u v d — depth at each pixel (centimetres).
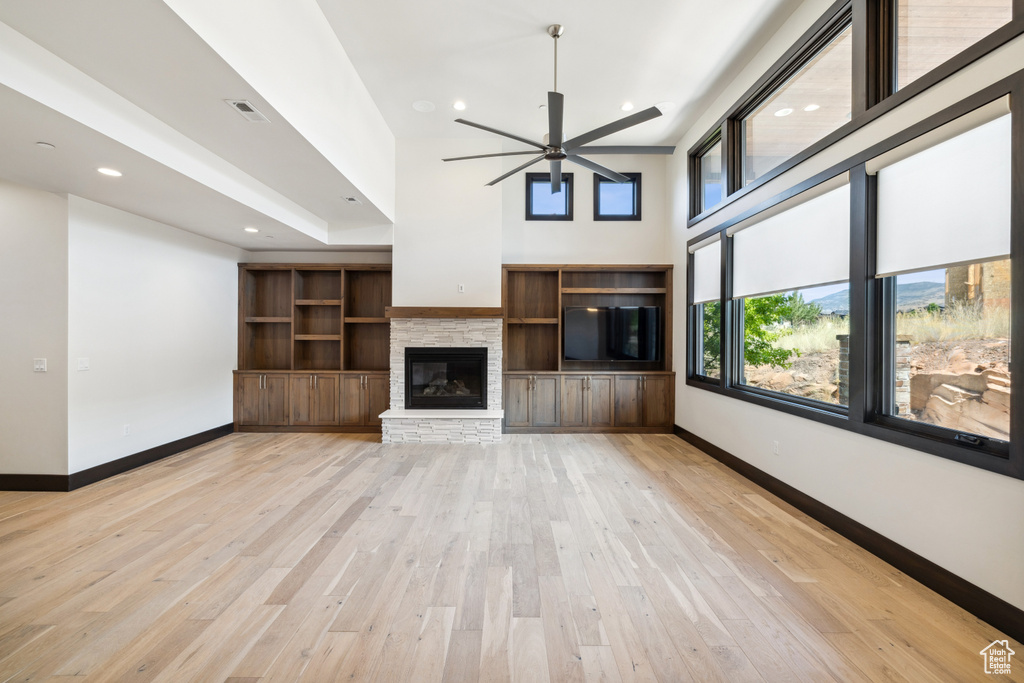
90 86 219
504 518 296
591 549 253
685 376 520
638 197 592
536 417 552
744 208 390
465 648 171
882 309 253
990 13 196
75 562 235
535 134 504
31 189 344
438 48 351
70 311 346
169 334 450
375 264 560
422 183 524
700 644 174
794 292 338
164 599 203
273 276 589
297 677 156
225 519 292
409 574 225
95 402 368
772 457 347
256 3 231
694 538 267
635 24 324
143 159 263
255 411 554
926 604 200
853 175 263
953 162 207
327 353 595
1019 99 173
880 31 250
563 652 169
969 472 193
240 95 236
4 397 345
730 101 405
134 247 405
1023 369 171
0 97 189
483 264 525
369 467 410
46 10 169
